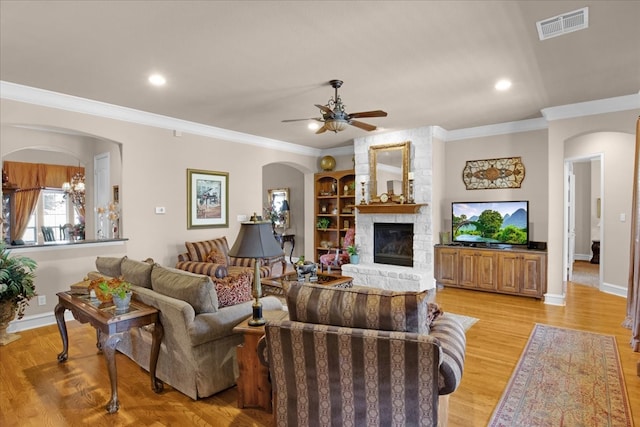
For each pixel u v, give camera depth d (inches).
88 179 247.3
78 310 110.8
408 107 184.5
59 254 165.3
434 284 230.8
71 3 89.3
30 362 124.0
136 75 138.0
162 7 91.7
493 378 110.4
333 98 167.2
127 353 126.5
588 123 179.5
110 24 100.0
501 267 209.2
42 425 88.6
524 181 220.4
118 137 183.0
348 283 164.7
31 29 102.3
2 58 122.0
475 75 140.6
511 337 144.3
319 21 99.6
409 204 225.9
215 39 109.4
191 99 168.1
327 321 69.9
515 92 161.9
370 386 66.7
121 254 184.7
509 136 224.5
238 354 95.8
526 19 99.5
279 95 162.9
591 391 102.2
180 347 100.7
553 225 192.4
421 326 65.4
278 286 154.5
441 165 243.8
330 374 68.9
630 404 95.3
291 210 339.0
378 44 113.8
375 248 254.1
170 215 204.5
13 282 136.6
